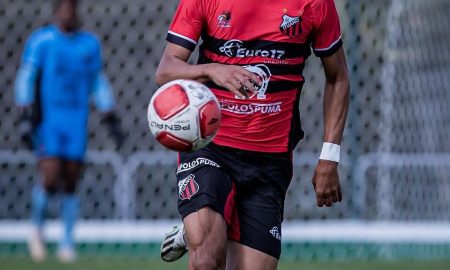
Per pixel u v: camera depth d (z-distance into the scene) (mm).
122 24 34594
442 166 32469
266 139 16141
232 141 16078
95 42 29203
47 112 28453
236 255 16062
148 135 33625
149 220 32188
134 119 33969
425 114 32438
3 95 34406
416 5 32625
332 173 16469
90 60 28969
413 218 31938
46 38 28500
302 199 32375
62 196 28438
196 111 14492
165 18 34344
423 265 27562
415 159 32125
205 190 15492
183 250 17375
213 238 15047
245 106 15953
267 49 15805
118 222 31484
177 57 15711
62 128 28484
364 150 31688
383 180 31672
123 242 30328
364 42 31875
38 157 28531
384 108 31812
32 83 28469
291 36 15836
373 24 32031
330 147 16469
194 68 15055
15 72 34719
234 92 14570
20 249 30328
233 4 15578
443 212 32500
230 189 15875
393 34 32125
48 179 28250
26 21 34969
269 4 15711
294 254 30375
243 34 15680
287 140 16328
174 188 32938
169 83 14844
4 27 34812
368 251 30766
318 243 30516
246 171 16109
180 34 15742
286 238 30406
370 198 31578
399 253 30922
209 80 15047
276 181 16359
